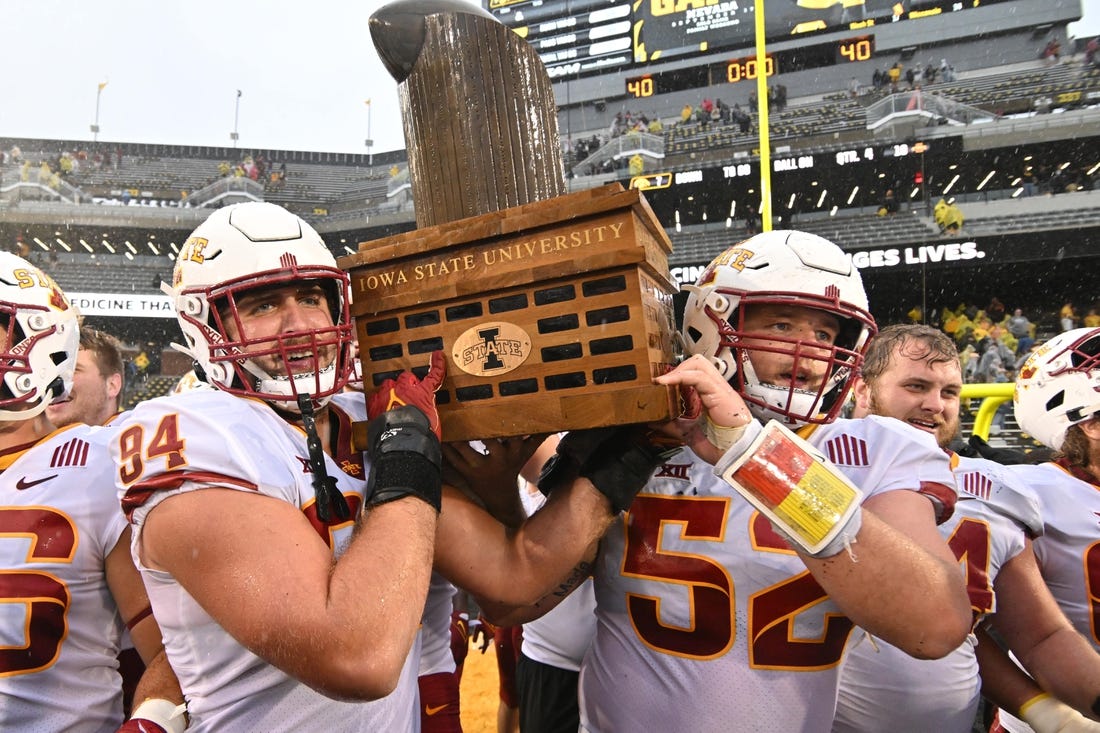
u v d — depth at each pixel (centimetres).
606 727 144
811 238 133
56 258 2209
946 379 208
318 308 131
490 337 123
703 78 2059
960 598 116
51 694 141
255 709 112
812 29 1992
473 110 151
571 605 239
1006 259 1686
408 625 100
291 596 95
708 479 138
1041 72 1853
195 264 126
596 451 130
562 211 117
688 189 1945
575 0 2136
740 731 129
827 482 114
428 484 112
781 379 131
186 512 102
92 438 158
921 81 1930
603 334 116
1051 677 164
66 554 143
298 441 125
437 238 125
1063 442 203
